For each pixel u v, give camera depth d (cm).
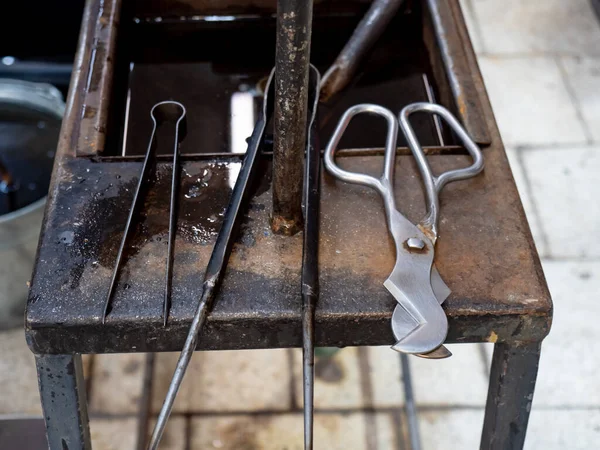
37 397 131
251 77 105
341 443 125
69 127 87
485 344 137
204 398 130
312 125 83
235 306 72
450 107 93
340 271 74
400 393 131
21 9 160
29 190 142
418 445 124
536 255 76
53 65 167
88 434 80
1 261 126
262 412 129
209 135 98
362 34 100
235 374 133
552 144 171
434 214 78
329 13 112
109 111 91
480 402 130
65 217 78
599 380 133
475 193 81
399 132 97
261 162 83
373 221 78
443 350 67
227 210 76
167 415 67
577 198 160
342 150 85
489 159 85
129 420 128
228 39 109
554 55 191
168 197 80
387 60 107
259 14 111
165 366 134
